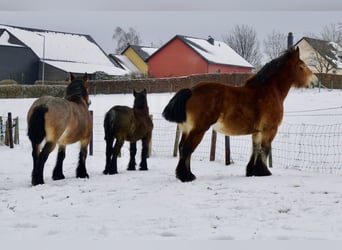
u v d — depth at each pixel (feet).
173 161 45.11
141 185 28.45
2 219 20.21
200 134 29.58
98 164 43.45
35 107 30.35
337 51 165.99
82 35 213.25
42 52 185.78
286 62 32.09
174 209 21.56
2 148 56.85
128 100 114.32
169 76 183.21
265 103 30.60
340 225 18.17
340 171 39.22
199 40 192.54
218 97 29.55
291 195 23.84
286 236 16.66
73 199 24.56
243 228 18.07
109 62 201.57
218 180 29.32
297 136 55.83
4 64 175.22
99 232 17.54
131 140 37.63
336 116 66.13
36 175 30.01
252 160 31.60
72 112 32.01
